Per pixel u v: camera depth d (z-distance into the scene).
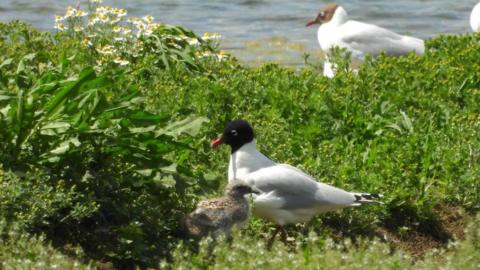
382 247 10.73
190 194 12.64
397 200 13.70
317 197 12.59
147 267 11.59
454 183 14.23
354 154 14.64
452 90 17.08
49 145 11.90
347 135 15.40
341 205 12.69
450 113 16.33
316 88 16.62
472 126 15.48
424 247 13.41
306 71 17.48
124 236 11.59
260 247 10.26
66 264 10.26
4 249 10.52
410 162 14.62
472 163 14.66
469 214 14.05
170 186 12.23
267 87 16.69
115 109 11.96
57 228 11.72
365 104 16.38
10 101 12.13
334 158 14.44
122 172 12.27
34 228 11.45
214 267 10.18
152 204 12.35
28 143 11.83
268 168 12.81
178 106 15.33
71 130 11.83
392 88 17.03
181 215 12.30
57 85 11.82
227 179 13.50
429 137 15.06
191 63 17.55
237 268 9.95
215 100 15.79
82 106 11.65
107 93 14.73
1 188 11.12
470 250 10.77
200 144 14.16
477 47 18.97
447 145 15.06
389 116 16.05
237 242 10.36
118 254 11.59
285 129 15.34
